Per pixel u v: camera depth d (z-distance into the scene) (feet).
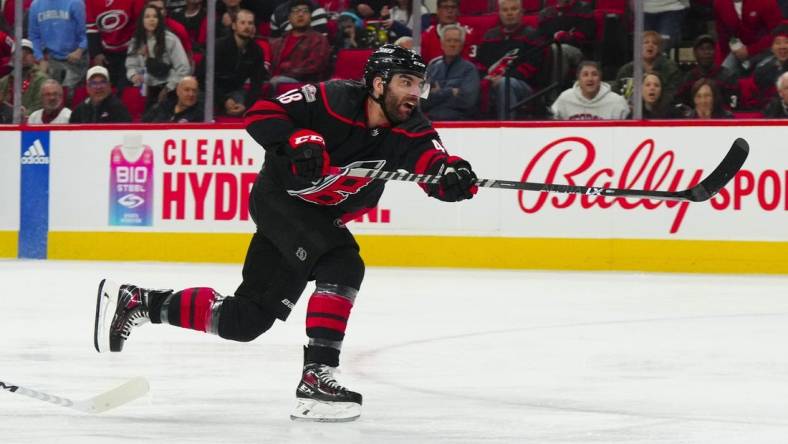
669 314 57.36
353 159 31.65
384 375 39.42
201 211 90.12
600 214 81.87
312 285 73.10
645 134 81.20
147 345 46.47
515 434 28.91
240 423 30.35
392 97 30.42
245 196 88.89
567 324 53.62
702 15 81.87
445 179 30.45
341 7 89.35
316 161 29.32
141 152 91.71
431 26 86.74
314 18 89.56
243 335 31.78
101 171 92.79
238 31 89.51
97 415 31.48
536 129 83.25
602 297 65.00
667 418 31.37
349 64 89.56
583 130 82.38
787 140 78.64
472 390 36.27
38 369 40.32
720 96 81.20
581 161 82.43
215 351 44.86
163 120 91.86
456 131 85.10
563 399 34.58
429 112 86.53
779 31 80.53
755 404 33.81
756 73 81.46
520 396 35.12
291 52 89.86
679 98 81.66
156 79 91.86
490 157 84.38
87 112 93.97
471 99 85.81
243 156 88.94
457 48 85.51
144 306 32.45
